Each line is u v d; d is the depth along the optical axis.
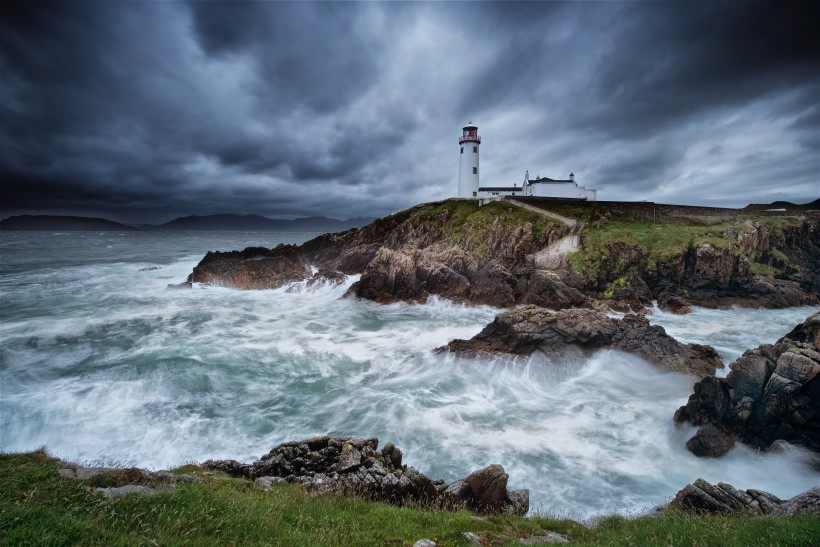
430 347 35.62
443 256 56.03
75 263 87.75
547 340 30.78
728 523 10.84
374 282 53.59
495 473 15.03
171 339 35.84
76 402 23.92
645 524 11.62
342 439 16.84
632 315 33.06
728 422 20.59
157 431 21.53
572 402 25.41
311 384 27.91
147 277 69.25
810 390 18.64
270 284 61.19
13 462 12.23
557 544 9.95
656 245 54.00
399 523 10.77
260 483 13.62
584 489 17.56
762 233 58.75
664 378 28.08
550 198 76.69
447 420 23.23
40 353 31.59
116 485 10.91
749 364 21.17
